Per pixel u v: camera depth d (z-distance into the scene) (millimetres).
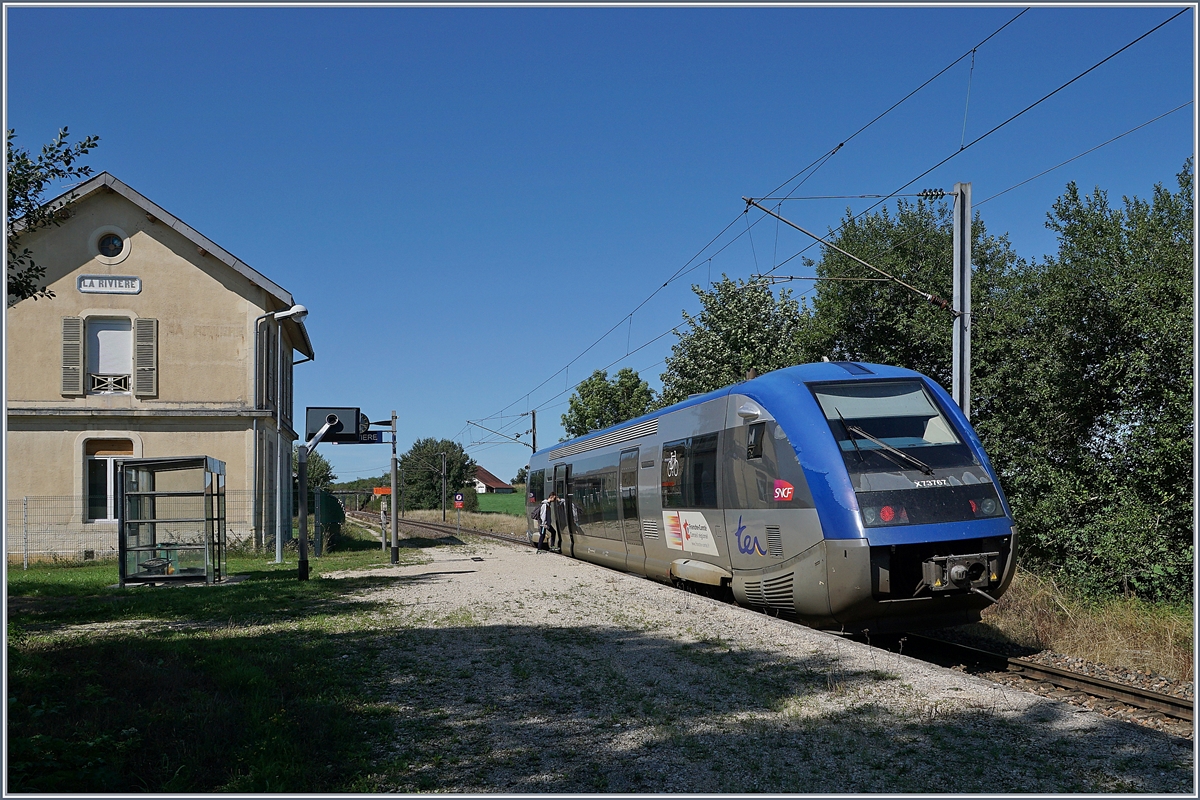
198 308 24375
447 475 79250
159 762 5441
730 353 30672
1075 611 11602
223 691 7355
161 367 24031
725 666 8148
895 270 20062
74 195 23453
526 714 6750
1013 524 9836
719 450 12680
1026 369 16016
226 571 18688
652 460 15898
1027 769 5238
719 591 13719
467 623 11125
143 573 16812
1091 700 7973
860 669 7820
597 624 10836
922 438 10320
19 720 6043
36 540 22953
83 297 23750
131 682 7406
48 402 23344
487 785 5199
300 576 16812
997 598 9742
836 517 9766
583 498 21078
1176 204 14836
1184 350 12547
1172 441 12602
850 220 21734
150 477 17297
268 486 25391
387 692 7520
